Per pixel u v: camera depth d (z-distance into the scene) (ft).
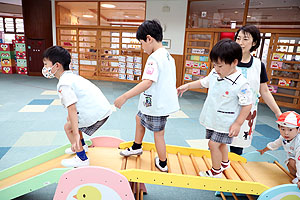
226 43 4.08
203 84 5.44
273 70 19.63
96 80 26.18
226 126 4.51
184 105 17.21
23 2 25.08
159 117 4.79
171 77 4.83
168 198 6.27
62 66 4.74
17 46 26.89
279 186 4.62
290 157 5.42
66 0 24.97
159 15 23.17
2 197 4.73
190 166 5.63
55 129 10.82
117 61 25.82
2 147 8.70
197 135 11.19
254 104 5.58
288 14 18.39
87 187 4.54
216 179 4.66
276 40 19.01
